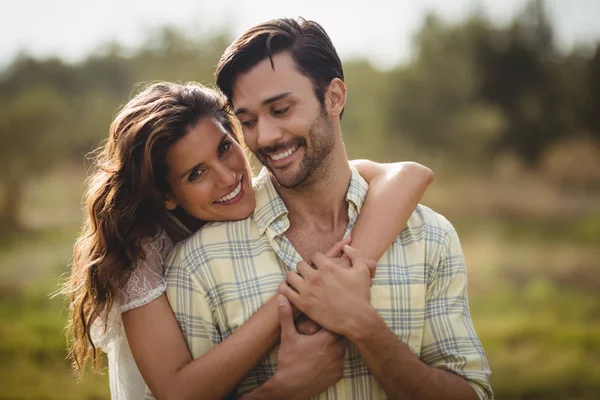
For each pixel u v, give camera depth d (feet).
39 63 71.41
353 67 74.95
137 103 7.27
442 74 72.02
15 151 54.70
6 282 31.27
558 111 77.71
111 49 75.05
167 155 6.95
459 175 66.80
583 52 80.12
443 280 7.02
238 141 7.88
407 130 70.59
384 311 6.72
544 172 69.87
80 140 61.41
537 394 18.88
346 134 71.46
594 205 54.39
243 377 6.40
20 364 20.58
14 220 47.06
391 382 6.33
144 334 6.70
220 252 6.81
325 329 6.34
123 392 7.48
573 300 28.55
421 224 7.12
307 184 6.93
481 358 6.81
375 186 7.30
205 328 6.70
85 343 7.59
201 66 74.64
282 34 6.68
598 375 19.92
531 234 43.91
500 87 77.97
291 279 6.49
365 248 6.70
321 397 6.58
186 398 6.31
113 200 7.11
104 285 6.87
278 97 6.55
